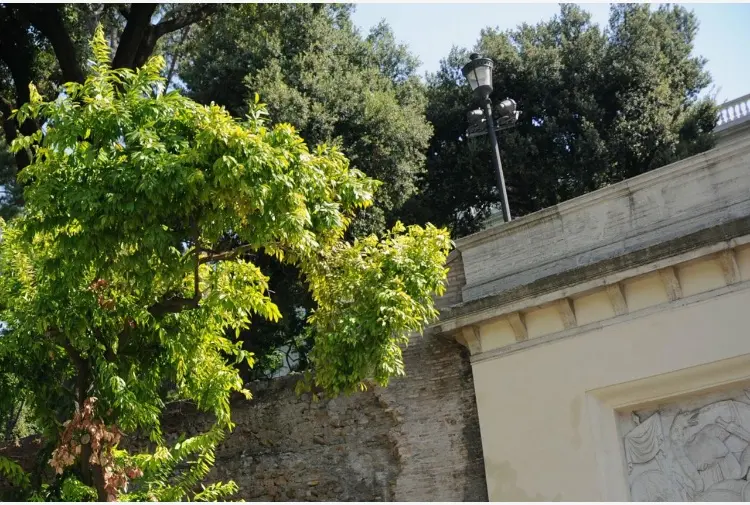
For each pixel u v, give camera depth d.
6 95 20.80
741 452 11.29
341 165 10.84
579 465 12.04
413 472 13.67
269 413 15.34
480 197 23.69
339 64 22.02
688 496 11.54
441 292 11.00
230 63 20.89
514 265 13.76
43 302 10.25
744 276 11.36
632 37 23.67
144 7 19.25
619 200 12.93
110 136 9.53
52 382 11.48
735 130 24.05
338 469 14.45
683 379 11.59
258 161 9.23
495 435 12.87
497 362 13.15
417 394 13.98
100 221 9.16
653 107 22.53
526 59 23.70
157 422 11.27
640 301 12.11
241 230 9.81
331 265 11.14
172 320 11.32
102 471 10.02
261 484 15.04
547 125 22.73
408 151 20.56
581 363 12.38
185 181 9.05
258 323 20.33
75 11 21.05
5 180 22.97
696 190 12.29
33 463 15.50
